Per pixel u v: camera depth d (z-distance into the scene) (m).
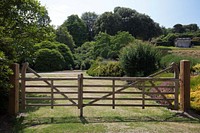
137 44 17.81
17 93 8.02
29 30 9.37
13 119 7.47
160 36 64.19
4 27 6.91
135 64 17.28
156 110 8.95
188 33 69.62
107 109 9.16
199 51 35.72
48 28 10.56
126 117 7.89
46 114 8.19
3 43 7.06
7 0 6.73
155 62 17.48
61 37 47.31
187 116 8.02
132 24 62.59
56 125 6.89
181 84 8.59
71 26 60.34
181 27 79.69
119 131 6.38
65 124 6.99
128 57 17.47
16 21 8.11
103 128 6.63
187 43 58.00
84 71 33.31
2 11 6.71
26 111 8.52
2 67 6.55
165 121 7.47
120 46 34.62
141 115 8.17
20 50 9.58
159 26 69.12
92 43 48.09
